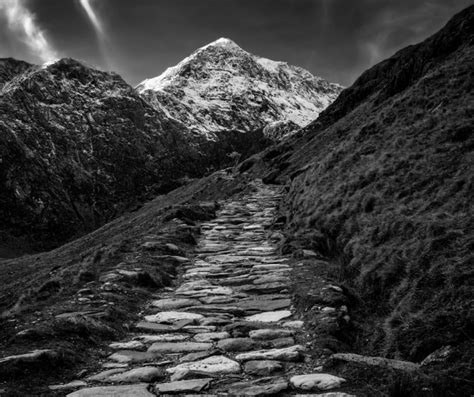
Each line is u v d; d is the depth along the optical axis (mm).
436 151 15859
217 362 7594
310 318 9750
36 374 6879
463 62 24828
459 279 8977
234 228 24031
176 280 14398
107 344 8664
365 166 19641
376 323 9922
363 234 13984
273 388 6348
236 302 11742
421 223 11883
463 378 6309
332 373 6859
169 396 6332
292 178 39562
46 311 10125
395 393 5980
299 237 17562
